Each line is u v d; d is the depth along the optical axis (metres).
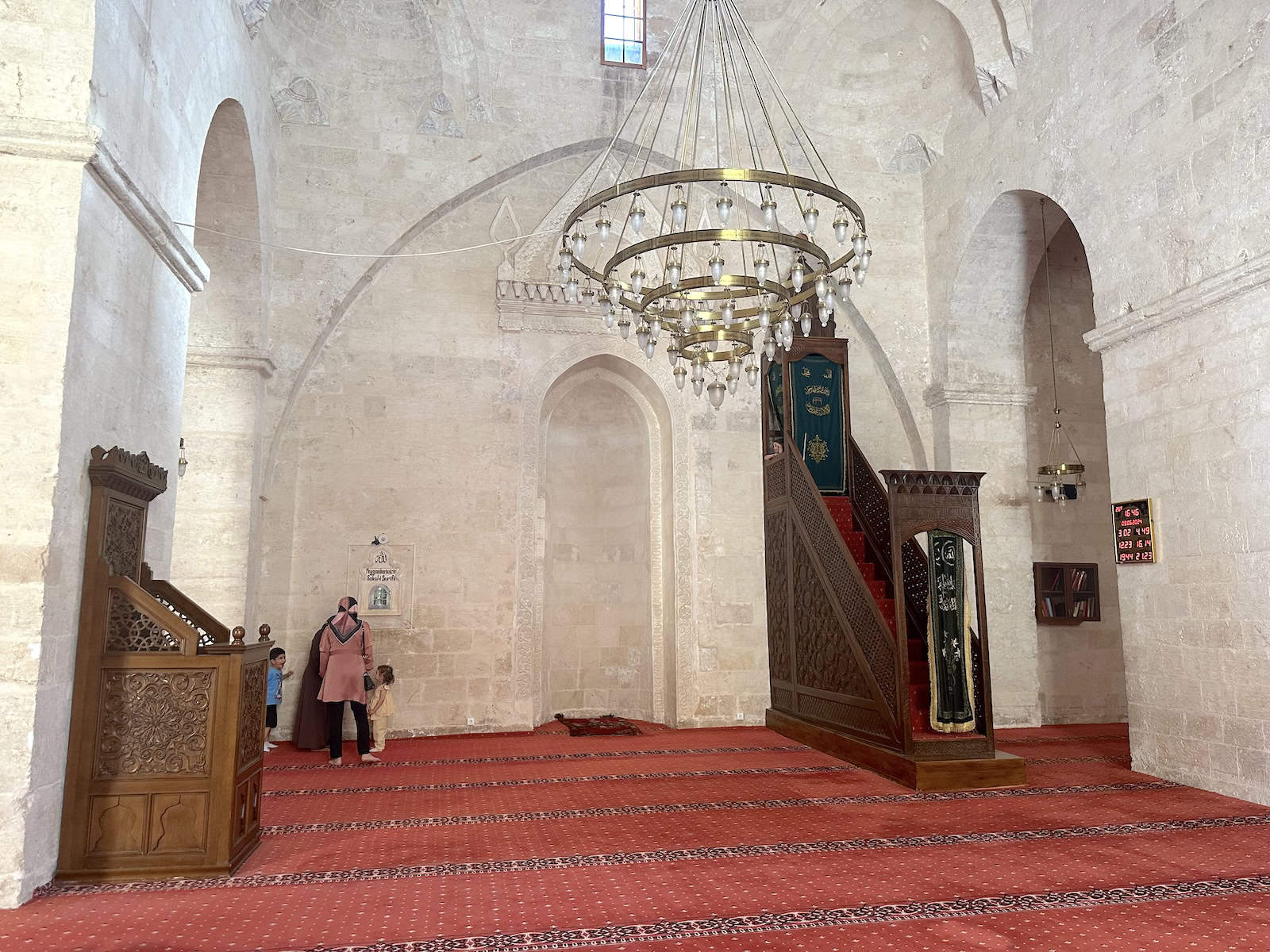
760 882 4.14
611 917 3.69
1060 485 9.34
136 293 4.90
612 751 7.83
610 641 10.36
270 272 8.71
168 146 5.37
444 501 9.09
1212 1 6.11
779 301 6.04
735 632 9.49
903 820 5.31
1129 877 4.21
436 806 5.75
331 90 9.11
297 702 8.48
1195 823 5.20
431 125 9.30
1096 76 7.27
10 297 4.03
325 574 8.75
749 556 9.66
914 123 9.73
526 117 9.50
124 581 4.31
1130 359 6.83
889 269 9.77
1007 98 8.45
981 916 3.70
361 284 9.14
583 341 9.62
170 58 5.37
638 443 10.51
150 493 4.89
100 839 4.16
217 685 4.33
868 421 9.85
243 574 8.00
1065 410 10.18
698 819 5.37
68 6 4.22
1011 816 5.39
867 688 6.89
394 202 9.16
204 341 8.14
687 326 5.48
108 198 4.48
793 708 8.42
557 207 9.63
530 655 9.08
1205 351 6.11
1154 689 6.54
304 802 5.88
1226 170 5.95
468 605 9.00
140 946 3.37
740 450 9.80
